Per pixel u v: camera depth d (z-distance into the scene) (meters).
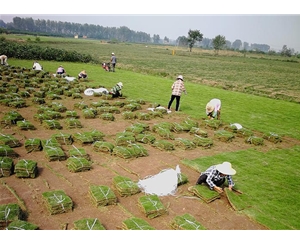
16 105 14.62
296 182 9.12
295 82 38.31
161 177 8.25
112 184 7.92
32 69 25.45
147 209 6.68
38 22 181.50
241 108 18.89
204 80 33.41
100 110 14.77
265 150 11.81
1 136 10.05
